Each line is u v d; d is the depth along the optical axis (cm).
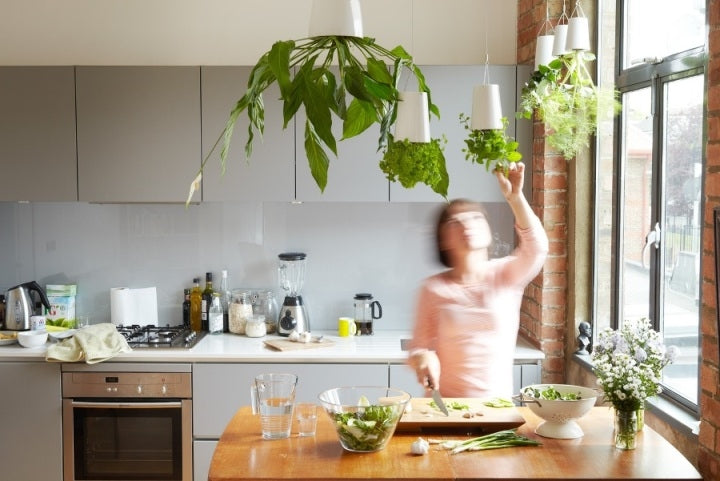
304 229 491
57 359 418
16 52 480
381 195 450
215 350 431
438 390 313
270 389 287
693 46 312
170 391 426
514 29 482
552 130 418
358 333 478
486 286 322
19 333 441
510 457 271
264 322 471
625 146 387
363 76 200
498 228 480
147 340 446
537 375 433
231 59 483
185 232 491
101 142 448
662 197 340
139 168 449
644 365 279
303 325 474
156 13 481
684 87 320
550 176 433
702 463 277
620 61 389
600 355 296
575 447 281
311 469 259
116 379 425
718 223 260
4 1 479
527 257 321
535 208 448
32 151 448
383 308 493
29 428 429
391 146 240
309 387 425
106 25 481
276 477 253
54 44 481
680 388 326
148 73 446
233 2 481
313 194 450
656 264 343
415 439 289
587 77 407
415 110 237
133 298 484
